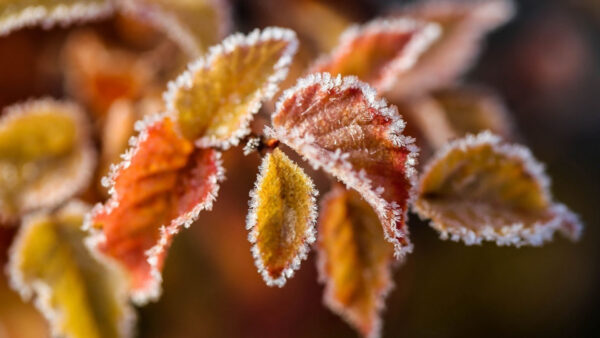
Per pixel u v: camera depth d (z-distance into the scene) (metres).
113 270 0.21
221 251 0.28
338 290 0.19
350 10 0.26
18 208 0.22
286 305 0.30
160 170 0.18
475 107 0.25
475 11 0.24
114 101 0.24
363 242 0.19
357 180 0.16
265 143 0.18
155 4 0.21
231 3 0.26
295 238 0.17
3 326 0.24
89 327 0.21
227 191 0.28
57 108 0.22
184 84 0.18
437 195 0.19
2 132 0.22
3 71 0.26
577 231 0.19
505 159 0.19
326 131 0.17
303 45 0.26
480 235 0.18
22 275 0.21
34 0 0.21
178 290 0.28
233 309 0.29
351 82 0.17
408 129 0.24
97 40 0.25
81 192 0.23
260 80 0.18
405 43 0.20
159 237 0.18
